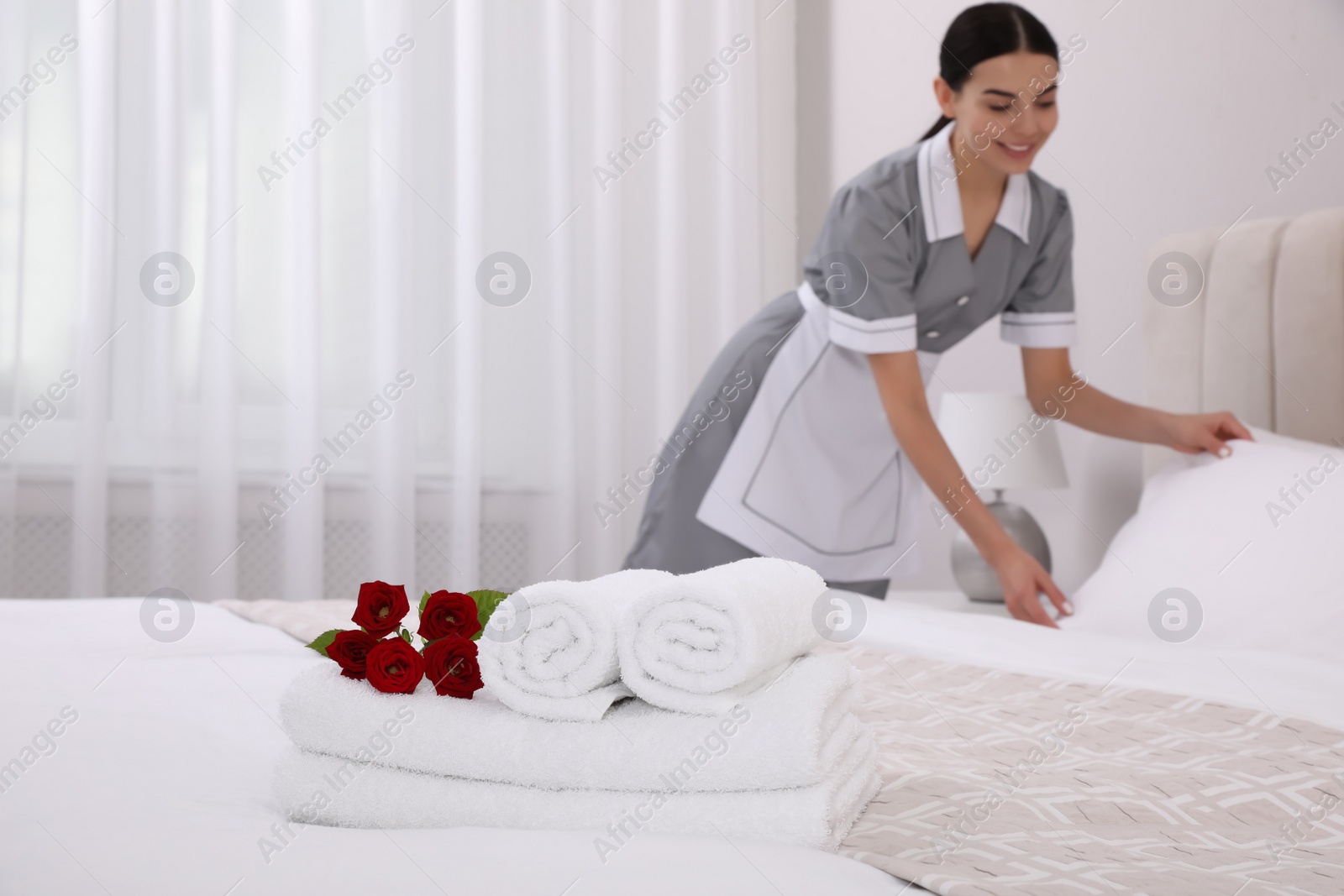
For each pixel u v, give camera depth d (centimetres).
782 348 203
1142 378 216
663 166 308
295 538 263
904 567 211
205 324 259
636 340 308
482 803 70
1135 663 129
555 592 71
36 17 251
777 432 201
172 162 256
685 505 205
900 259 184
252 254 269
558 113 290
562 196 290
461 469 279
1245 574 149
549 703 71
